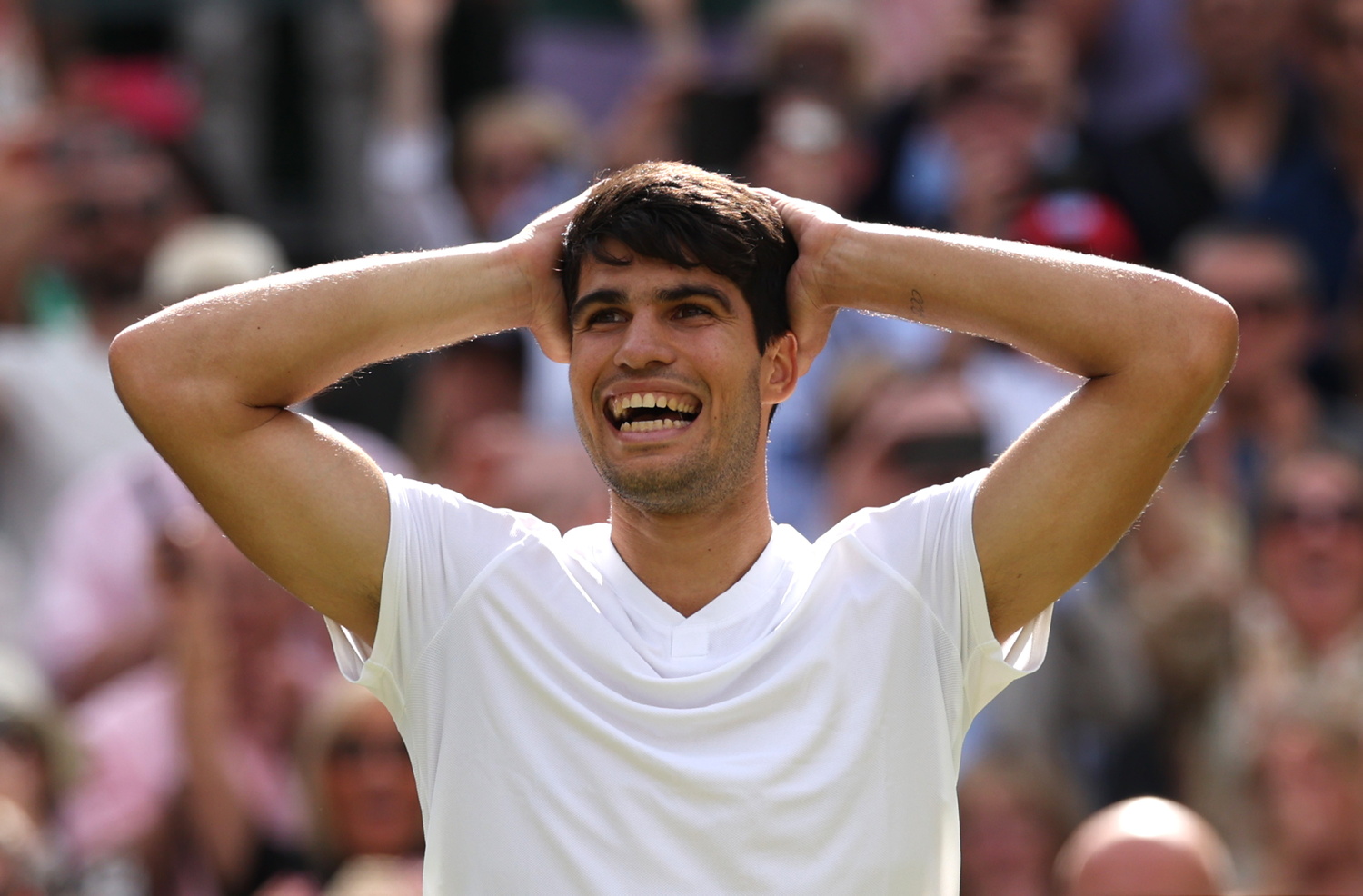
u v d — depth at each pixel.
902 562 11.34
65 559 21.22
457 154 28.83
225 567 19.16
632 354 10.97
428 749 11.31
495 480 22.16
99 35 30.39
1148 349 11.10
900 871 11.01
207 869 18.70
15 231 24.41
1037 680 19.39
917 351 23.92
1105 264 11.29
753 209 11.41
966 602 11.30
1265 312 23.11
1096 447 11.15
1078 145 25.33
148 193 24.11
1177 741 19.95
